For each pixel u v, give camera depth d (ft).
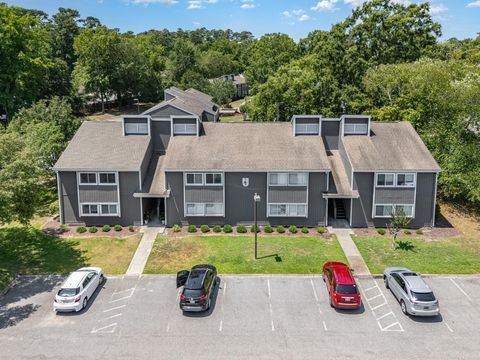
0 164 102.73
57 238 120.78
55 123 157.89
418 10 219.20
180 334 78.84
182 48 403.34
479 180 126.93
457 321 82.94
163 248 114.52
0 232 123.54
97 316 84.79
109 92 325.01
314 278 99.76
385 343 76.07
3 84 208.33
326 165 124.57
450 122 147.84
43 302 90.22
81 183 126.11
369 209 127.03
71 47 366.63
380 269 103.40
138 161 126.62
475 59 254.68
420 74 156.25
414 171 122.83
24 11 368.27
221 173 124.36
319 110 193.77
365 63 205.26
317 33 270.67
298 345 75.51
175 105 203.31
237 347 75.00
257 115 200.34
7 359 71.87
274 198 125.49
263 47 388.16
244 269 103.71
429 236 122.31
